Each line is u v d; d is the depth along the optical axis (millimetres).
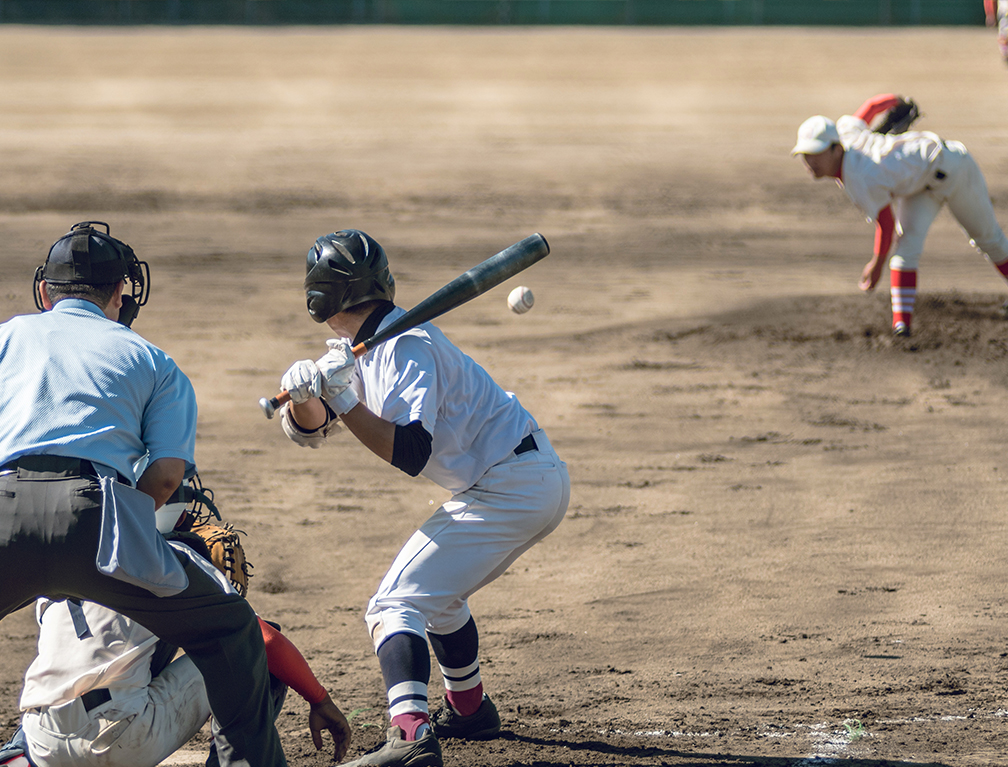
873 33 142750
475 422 13227
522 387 34438
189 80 107812
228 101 97938
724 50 127875
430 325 13234
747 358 36500
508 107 96875
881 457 27359
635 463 27531
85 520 10469
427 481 27047
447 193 68250
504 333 40906
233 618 11305
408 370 12602
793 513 23828
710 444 28844
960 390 32375
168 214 62594
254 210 63719
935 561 20875
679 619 18672
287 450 29297
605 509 24453
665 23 152875
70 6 149375
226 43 129875
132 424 11070
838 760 13375
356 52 124562
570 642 17891
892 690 15602
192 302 45375
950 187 33875
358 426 12242
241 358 37781
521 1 152875
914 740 13922
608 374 35531
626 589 20062
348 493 26094
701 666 16781
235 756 11430
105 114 92000
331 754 14156
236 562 12781
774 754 13609
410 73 112625
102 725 11164
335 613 19484
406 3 152875
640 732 14492
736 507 24312
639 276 50125
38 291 12234
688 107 97250
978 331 37281
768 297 44688
